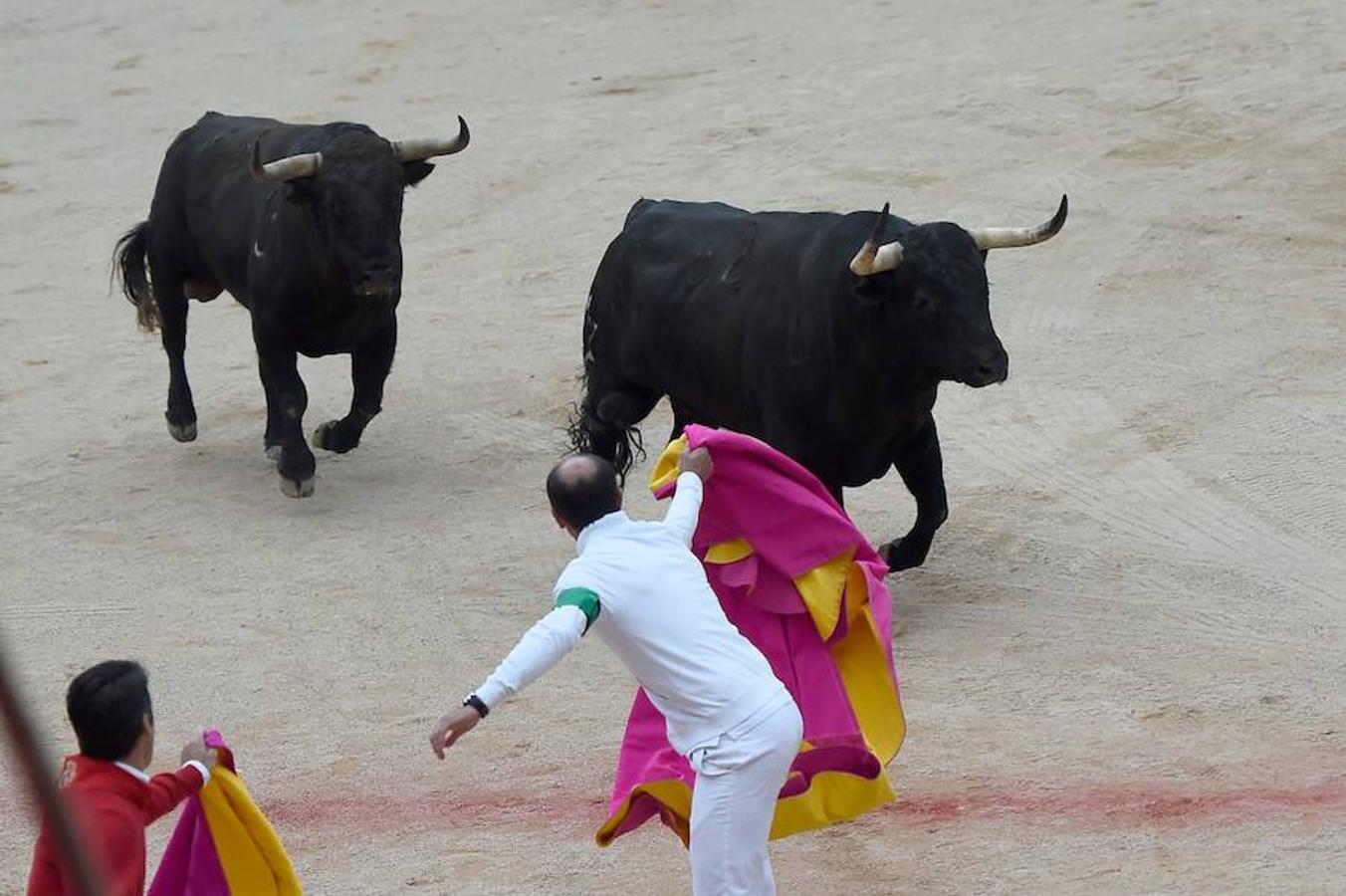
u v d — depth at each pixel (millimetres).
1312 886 20484
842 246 28031
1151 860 21422
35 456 41625
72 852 6418
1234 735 24938
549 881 22156
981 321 26734
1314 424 37344
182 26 80000
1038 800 23281
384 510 36906
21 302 53469
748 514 20797
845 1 73438
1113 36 65000
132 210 60656
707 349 30312
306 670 29672
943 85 62281
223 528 36438
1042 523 33656
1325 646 27875
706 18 73375
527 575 33188
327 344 37750
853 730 20422
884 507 34969
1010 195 53156
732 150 59125
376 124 65375
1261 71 60125
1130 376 40844
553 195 57688
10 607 33000
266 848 17641
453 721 16891
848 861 22031
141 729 16453
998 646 28594
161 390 46000
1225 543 32219
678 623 18109
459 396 43719
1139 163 54562
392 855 23250
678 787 19234
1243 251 47875
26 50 78750
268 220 36844
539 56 71062
